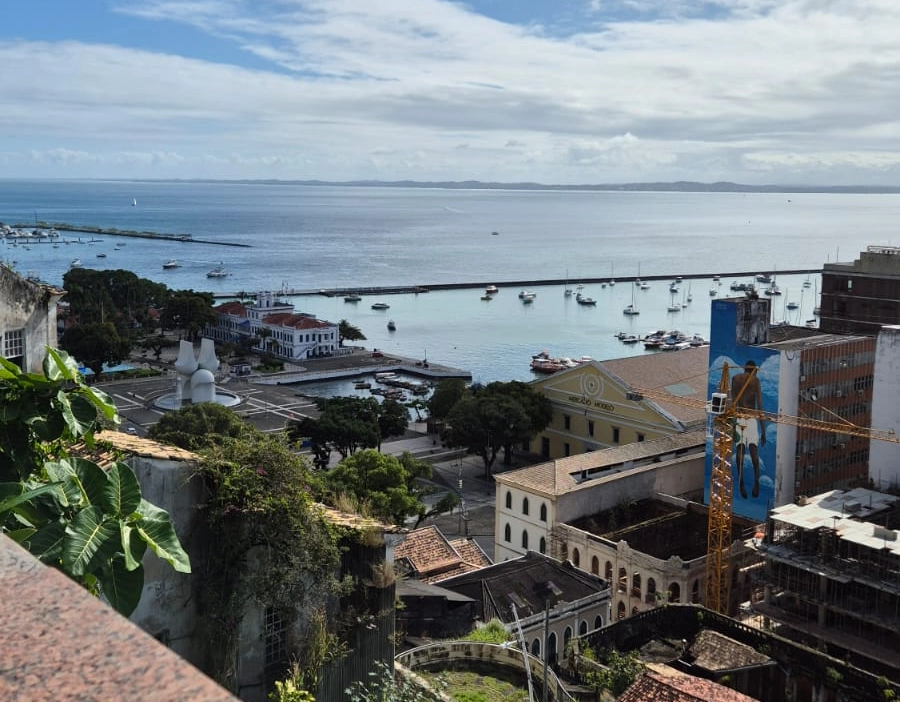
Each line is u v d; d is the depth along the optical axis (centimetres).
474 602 5953
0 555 543
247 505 2284
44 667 427
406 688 2458
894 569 5988
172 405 15638
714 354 10856
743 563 8250
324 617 2378
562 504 8869
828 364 10650
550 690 3597
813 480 10738
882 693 4225
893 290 14688
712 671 4425
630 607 7919
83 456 2155
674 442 10862
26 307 3584
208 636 2297
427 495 11869
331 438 11894
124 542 1405
